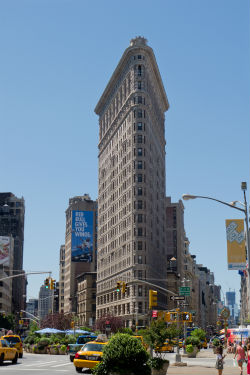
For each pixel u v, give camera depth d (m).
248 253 31.20
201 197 32.62
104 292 158.50
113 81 164.50
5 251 191.75
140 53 146.00
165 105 182.00
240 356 34.50
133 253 132.25
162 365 31.72
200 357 64.25
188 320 61.50
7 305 192.88
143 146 139.88
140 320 125.88
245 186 32.59
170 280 167.62
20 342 54.38
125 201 142.88
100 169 178.38
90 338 43.91
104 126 177.12
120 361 19.92
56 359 51.22
